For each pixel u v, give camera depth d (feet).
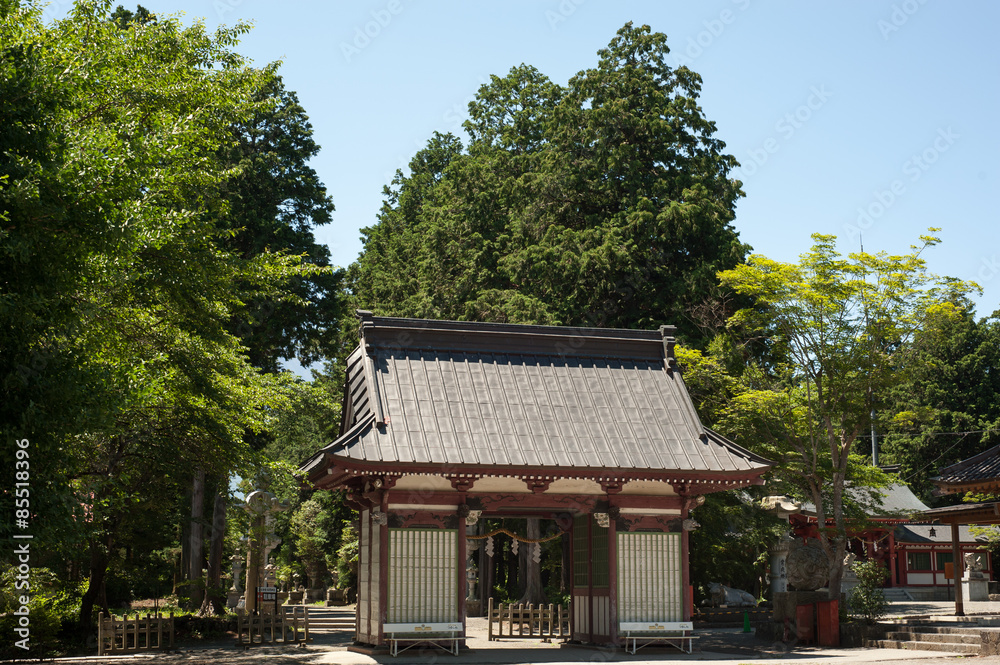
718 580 141.18
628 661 72.23
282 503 119.85
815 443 112.57
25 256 41.06
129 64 66.85
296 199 146.82
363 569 81.35
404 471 72.79
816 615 92.48
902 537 201.57
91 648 82.17
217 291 71.31
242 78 77.41
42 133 44.47
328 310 143.84
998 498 102.99
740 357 118.21
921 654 78.84
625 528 81.61
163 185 61.36
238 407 78.33
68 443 49.24
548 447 77.87
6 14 50.24
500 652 78.13
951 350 238.07
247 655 76.48
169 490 98.58
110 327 60.85
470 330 85.76
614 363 88.58
